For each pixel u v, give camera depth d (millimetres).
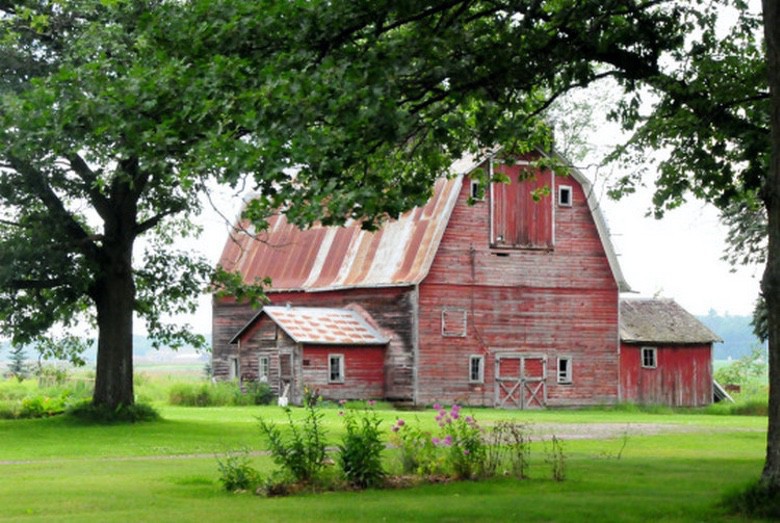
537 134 26609
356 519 16422
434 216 61844
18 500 19203
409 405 60375
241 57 20375
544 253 63719
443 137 21875
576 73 22062
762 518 16578
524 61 21234
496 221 62625
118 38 30594
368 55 19609
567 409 63562
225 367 71250
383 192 21188
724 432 39281
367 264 64250
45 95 20766
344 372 61625
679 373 69062
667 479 22250
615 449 30781
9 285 36219
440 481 21375
